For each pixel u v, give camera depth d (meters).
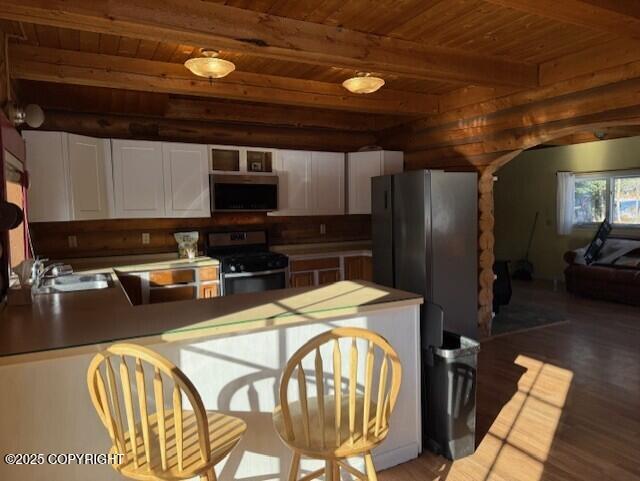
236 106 4.88
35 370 1.68
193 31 2.41
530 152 8.22
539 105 3.81
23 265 2.41
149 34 2.44
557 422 2.84
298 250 5.24
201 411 1.46
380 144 5.87
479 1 2.53
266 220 5.24
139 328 1.88
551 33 3.06
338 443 1.59
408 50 3.15
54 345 1.66
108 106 4.22
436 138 4.93
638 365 3.80
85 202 3.85
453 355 2.40
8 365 1.58
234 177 4.64
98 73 3.26
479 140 4.40
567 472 2.31
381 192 4.36
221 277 4.38
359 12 2.65
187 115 4.66
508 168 8.65
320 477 2.21
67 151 3.63
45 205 3.55
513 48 3.35
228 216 5.00
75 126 4.32
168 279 4.11
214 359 1.97
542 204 8.08
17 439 1.67
